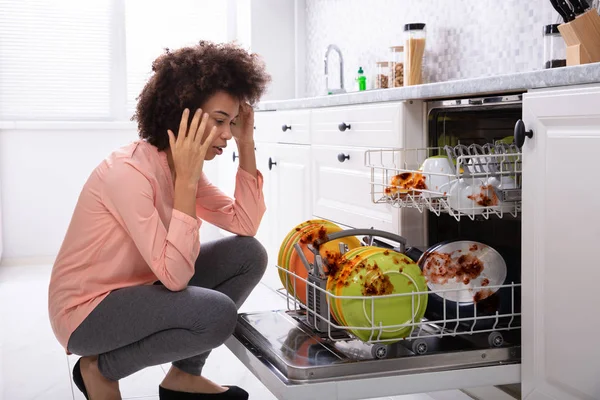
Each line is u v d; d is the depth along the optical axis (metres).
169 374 2.13
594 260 1.54
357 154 2.70
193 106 1.76
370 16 4.17
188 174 1.72
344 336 1.76
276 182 3.64
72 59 5.13
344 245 1.80
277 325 1.88
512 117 2.22
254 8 5.01
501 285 1.77
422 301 1.71
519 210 1.81
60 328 1.82
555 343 1.66
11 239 4.91
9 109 5.02
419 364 1.63
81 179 5.04
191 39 5.39
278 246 3.66
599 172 1.52
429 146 2.37
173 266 1.70
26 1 5.02
